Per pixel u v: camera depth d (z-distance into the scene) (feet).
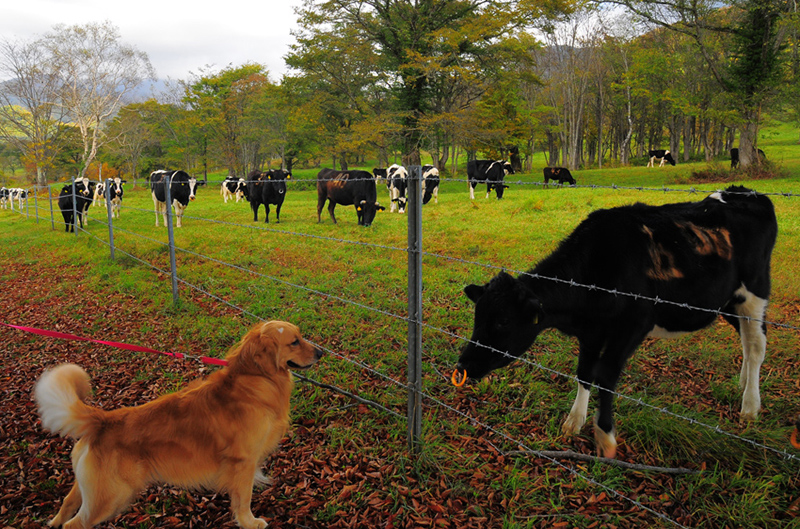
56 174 207.51
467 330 18.83
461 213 47.24
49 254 38.14
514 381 14.90
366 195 43.70
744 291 12.91
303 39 120.67
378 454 11.83
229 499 10.58
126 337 20.07
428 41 113.29
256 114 176.86
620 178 100.53
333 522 9.82
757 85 85.15
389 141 120.26
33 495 10.72
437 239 34.50
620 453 11.54
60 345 19.56
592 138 189.78
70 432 8.36
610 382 11.45
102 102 151.64
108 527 9.78
